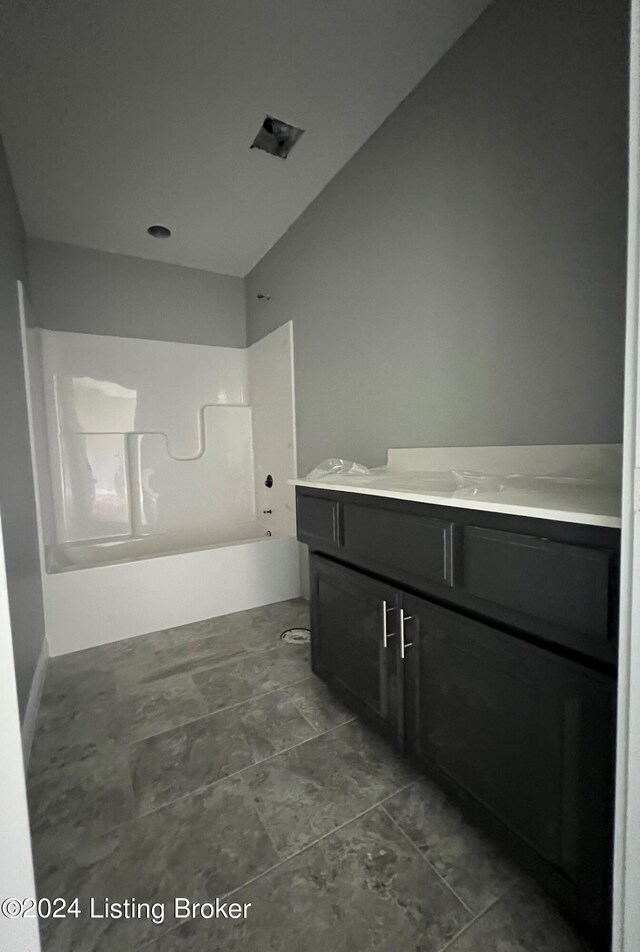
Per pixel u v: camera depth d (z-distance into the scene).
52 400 2.57
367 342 1.86
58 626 1.98
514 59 1.18
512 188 1.21
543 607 0.73
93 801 1.10
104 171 1.94
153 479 2.90
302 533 1.51
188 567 2.31
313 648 1.55
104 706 1.53
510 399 1.26
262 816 1.04
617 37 0.97
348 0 1.22
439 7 1.25
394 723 1.15
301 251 2.34
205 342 3.09
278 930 0.79
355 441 1.98
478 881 0.87
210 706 1.52
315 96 1.56
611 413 1.02
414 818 1.03
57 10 1.22
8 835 0.43
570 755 0.72
